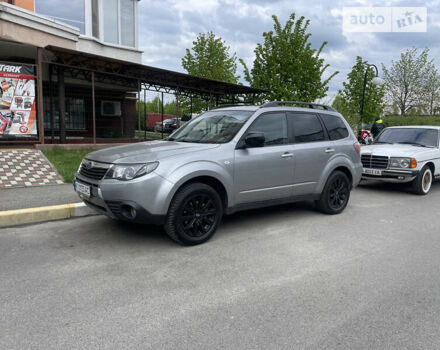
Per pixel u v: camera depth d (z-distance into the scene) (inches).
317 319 112.4
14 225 203.8
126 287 131.6
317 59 662.5
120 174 161.6
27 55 499.5
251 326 107.7
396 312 117.6
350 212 255.1
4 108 382.6
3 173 298.8
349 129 259.3
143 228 203.0
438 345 100.2
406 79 1266.0
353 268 153.7
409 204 289.0
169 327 106.3
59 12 553.3
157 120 1290.6
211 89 647.1
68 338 99.9
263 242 184.9
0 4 379.2
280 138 212.8
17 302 119.0
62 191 264.7
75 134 686.5
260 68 668.1
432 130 364.8
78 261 154.9
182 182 166.7
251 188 196.4
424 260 164.6
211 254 166.6
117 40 647.8
